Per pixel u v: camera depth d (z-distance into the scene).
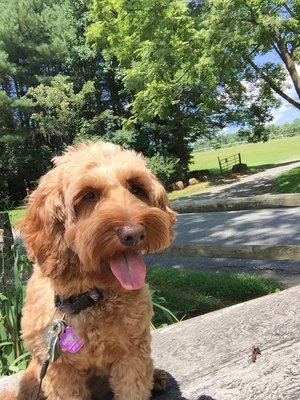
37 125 8.16
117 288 0.44
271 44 4.09
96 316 0.43
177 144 7.73
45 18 8.12
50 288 0.46
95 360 0.44
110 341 0.44
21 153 7.85
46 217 0.46
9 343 0.75
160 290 1.53
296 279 1.87
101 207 0.45
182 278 1.73
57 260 0.45
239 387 0.51
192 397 0.50
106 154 0.51
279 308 0.69
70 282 0.45
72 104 7.58
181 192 6.79
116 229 0.43
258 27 3.59
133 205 0.46
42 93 7.36
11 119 7.90
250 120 6.33
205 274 1.80
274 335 0.61
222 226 3.54
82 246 0.43
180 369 0.56
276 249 1.22
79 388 0.45
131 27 3.96
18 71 7.94
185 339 0.63
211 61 3.65
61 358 0.43
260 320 0.66
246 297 1.58
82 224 0.44
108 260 0.44
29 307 0.47
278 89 4.88
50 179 0.49
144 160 0.54
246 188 5.95
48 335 0.43
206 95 4.41
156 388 0.52
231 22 3.60
